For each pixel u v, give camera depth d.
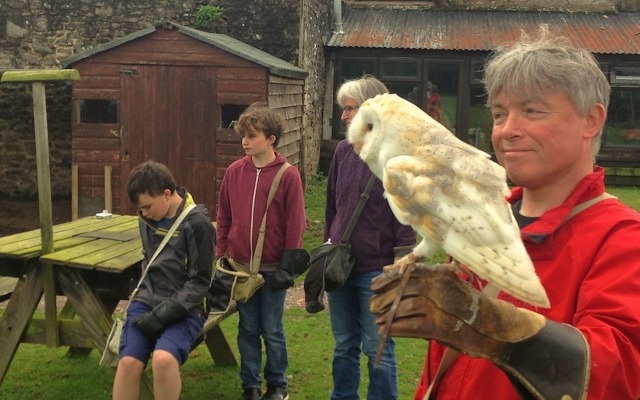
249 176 4.41
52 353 5.66
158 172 3.70
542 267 1.67
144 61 10.34
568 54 1.65
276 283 4.35
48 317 4.37
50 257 4.21
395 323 1.46
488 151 14.72
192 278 3.68
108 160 10.58
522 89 1.64
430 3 16.05
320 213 11.28
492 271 1.42
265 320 4.51
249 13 12.72
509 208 1.51
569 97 1.63
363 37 14.77
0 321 4.44
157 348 3.56
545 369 1.40
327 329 6.31
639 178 14.73
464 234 1.45
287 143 11.62
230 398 4.87
